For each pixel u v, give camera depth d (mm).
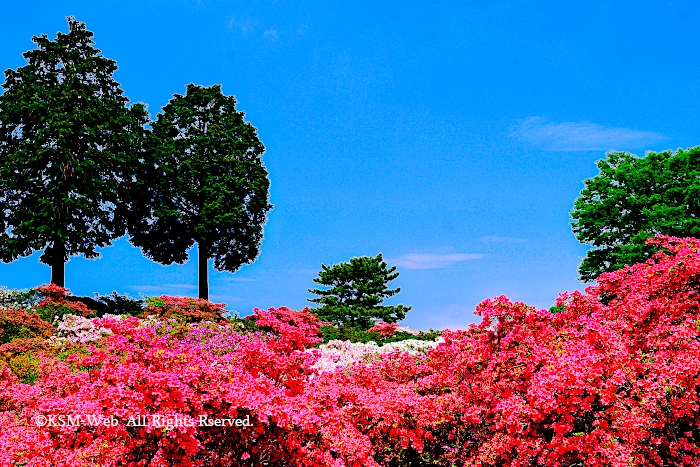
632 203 26547
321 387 7602
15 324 16438
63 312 19766
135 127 30328
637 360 7020
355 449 6625
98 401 5719
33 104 26609
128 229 32031
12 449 5648
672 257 9812
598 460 6223
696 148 26562
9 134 27750
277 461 6109
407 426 7578
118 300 25172
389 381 10523
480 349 8797
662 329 7773
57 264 27422
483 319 8875
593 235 28344
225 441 5895
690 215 25750
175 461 5402
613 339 7594
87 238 28766
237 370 6574
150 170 31359
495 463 7152
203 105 33625
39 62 28906
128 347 6488
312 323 21656
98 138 28375
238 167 32094
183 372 5926
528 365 7844
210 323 18453
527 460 6812
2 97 27328
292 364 7676
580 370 6523
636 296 8891
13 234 26328
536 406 6551
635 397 6699
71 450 5770
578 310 10125
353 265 36750
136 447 5578
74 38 29453
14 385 8789
